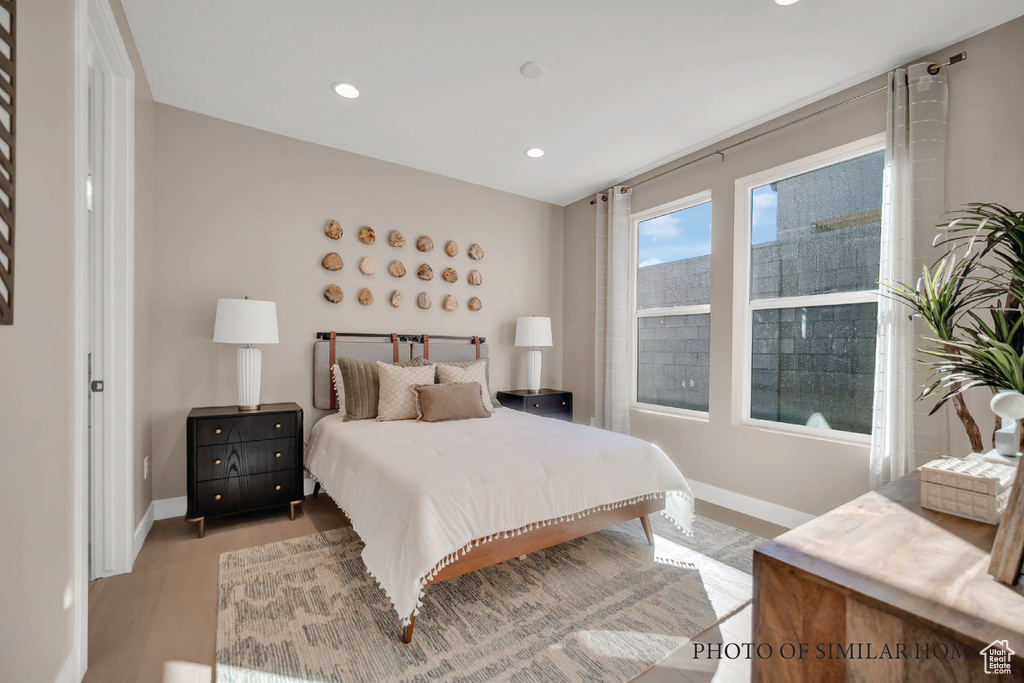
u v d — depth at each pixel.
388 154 3.64
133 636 1.72
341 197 3.56
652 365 4.04
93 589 2.05
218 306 2.83
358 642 1.71
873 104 2.56
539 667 1.59
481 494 1.92
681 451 3.56
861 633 0.72
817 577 0.76
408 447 2.34
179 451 2.95
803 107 2.87
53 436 1.32
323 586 2.09
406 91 2.73
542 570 2.29
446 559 1.79
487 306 4.37
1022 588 0.72
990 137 2.14
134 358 2.31
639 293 4.18
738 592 2.09
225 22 2.15
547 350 4.82
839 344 2.81
